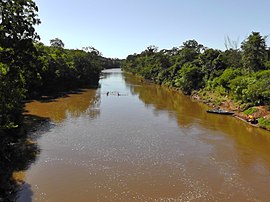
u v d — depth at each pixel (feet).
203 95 233.14
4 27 84.12
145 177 80.74
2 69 89.20
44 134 117.08
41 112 159.43
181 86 279.69
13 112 112.57
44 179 78.02
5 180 75.97
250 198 70.74
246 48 230.07
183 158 95.35
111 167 86.94
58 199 68.39
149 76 431.43
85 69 319.88
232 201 69.26
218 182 78.69
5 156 87.61
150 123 141.38
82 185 75.31
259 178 81.61
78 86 299.17
